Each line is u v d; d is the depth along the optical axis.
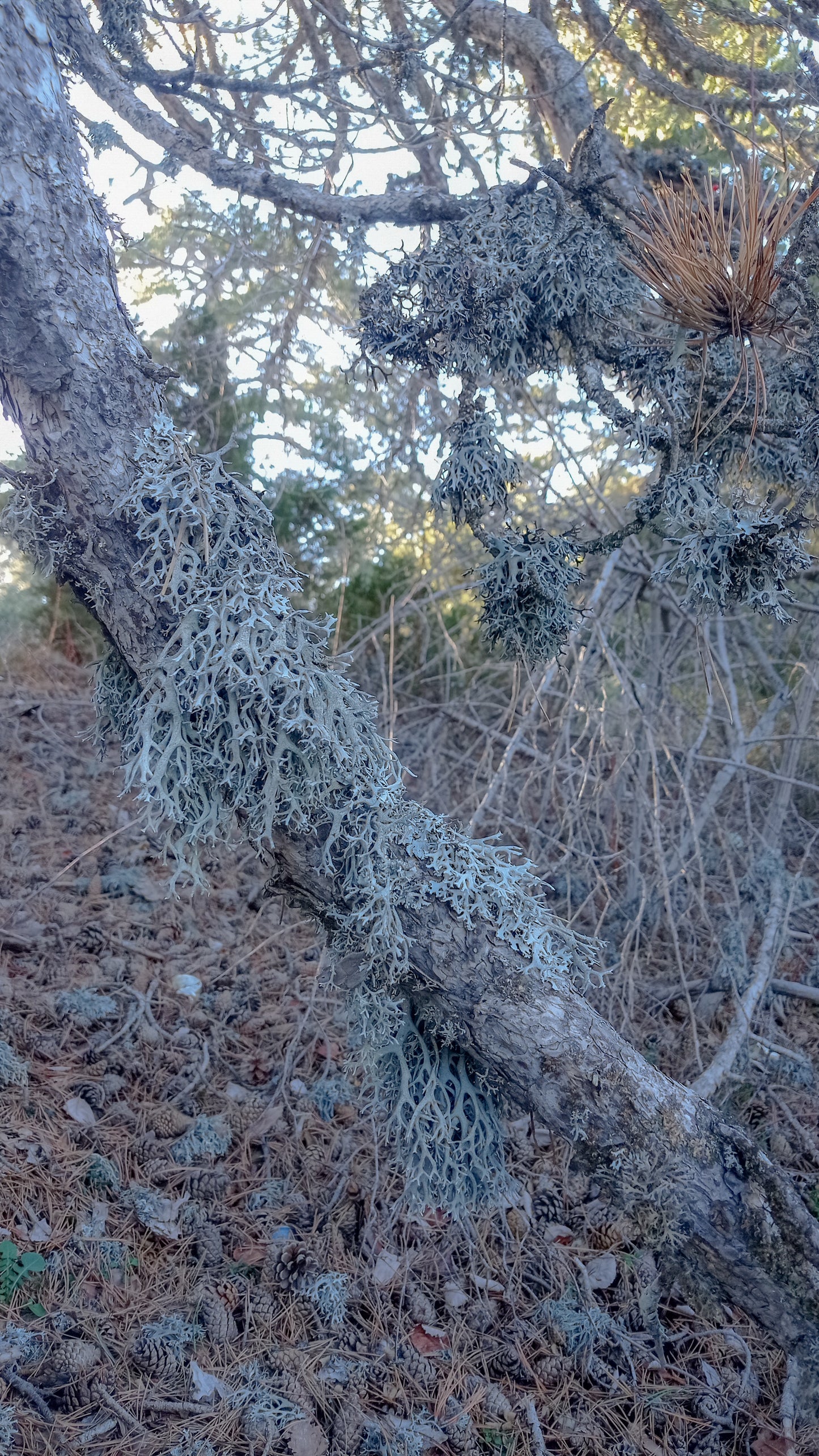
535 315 2.00
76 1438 1.87
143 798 1.49
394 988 1.78
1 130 1.39
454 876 1.70
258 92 2.47
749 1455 2.13
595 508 4.12
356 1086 3.02
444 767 4.62
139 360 1.55
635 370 2.05
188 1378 2.05
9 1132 2.51
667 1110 1.71
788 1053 3.05
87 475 1.51
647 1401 2.23
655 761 3.46
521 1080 1.73
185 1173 2.61
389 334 1.95
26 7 1.41
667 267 1.67
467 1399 2.18
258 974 3.53
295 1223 2.56
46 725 4.94
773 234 1.58
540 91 2.82
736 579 1.72
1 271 1.42
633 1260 2.57
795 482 2.10
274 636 1.50
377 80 3.04
